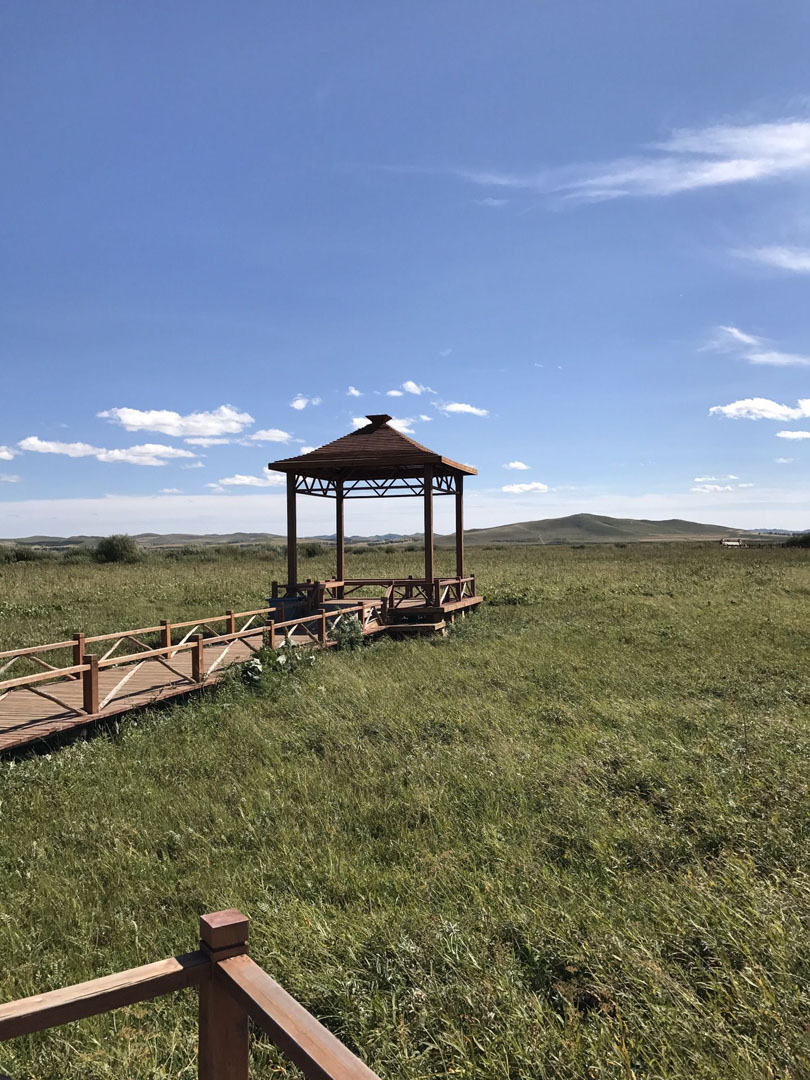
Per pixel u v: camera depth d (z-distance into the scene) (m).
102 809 6.23
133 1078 3.02
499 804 5.95
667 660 12.17
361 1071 1.47
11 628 17.08
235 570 33.94
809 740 7.23
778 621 16.09
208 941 1.92
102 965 3.92
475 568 36.91
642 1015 3.22
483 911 4.16
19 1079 3.06
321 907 4.36
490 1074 2.91
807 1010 3.16
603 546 77.69
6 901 4.64
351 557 49.91
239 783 6.77
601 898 4.45
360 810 5.96
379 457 16.09
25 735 7.68
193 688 10.20
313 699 9.73
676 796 5.93
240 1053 1.92
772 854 4.83
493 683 10.78
